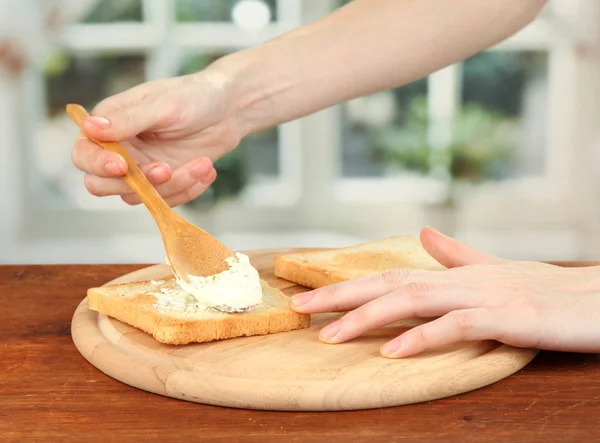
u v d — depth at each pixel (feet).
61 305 2.04
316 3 4.99
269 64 2.22
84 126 1.95
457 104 5.09
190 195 2.21
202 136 2.20
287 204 5.41
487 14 2.20
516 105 5.11
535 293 1.71
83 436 1.47
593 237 5.38
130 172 1.96
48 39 4.91
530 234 5.41
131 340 1.72
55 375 1.67
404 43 2.22
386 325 1.80
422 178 5.36
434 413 1.54
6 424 1.50
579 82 5.10
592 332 1.67
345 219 5.44
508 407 1.55
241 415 1.54
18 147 5.13
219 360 1.63
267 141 5.27
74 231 5.35
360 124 5.25
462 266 1.86
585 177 5.28
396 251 2.22
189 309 1.76
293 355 1.65
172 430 1.49
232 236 5.41
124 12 4.91
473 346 1.70
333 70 2.23
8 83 5.00
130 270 2.29
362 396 1.54
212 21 4.96
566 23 5.00
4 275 2.25
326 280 2.02
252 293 1.75
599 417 1.52
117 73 5.00
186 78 2.12
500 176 5.31
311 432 1.48
